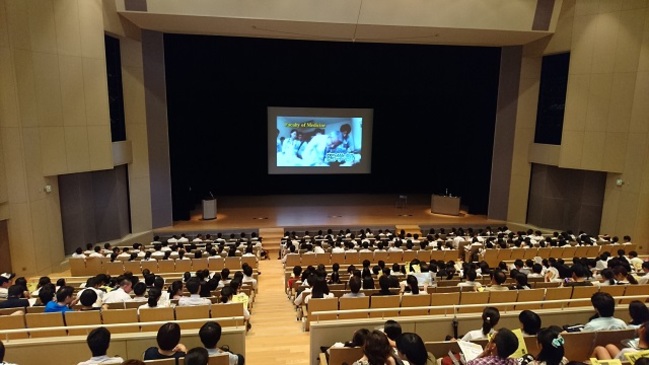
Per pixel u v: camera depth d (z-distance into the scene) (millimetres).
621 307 6137
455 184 20734
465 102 19406
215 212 17078
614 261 8633
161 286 7480
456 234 14562
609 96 13648
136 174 14836
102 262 10312
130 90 14391
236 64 17328
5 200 10422
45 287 6723
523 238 12469
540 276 8492
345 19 12664
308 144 20109
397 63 18266
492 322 4754
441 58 18281
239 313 6113
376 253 10852
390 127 21750
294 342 6438
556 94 15531
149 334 5223
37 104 10844
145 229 15250
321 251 11148
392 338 4246
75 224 12742
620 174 13734
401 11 12727
